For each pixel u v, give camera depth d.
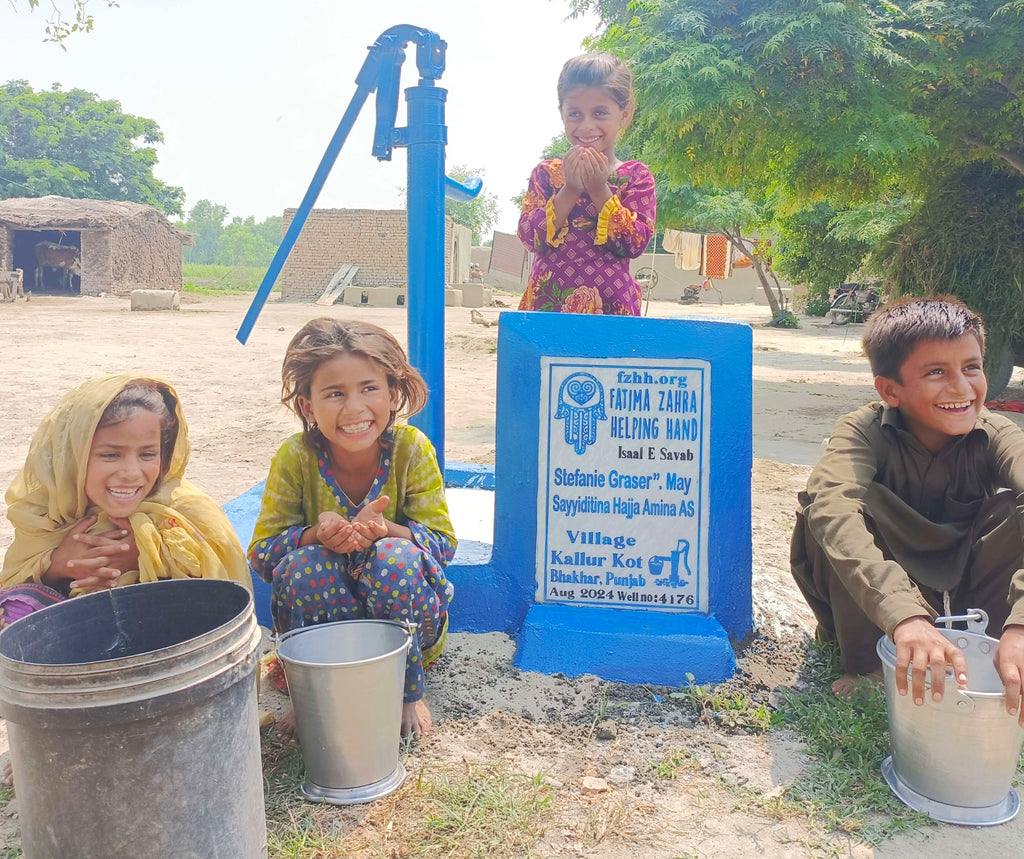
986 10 8.80
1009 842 2.08
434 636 2.55
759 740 2.53
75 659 1.96
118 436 2.28
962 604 2.77
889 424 2.70
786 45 8.17
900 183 10.77
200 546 2.42
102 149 61.31
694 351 3.02
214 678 1.67
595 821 2.12
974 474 2.72
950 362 2.52
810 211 21.22
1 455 6.04
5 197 54.44
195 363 12.05
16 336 14.73
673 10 8.64
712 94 8.20
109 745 1.60
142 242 35.34
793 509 4.97
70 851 1.64
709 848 2.04
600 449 3.05
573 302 3.53
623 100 3.56
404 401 2.57
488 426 7.62
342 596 2.42
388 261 36.06
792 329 24.72
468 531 3.62
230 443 6.66
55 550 2.38
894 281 10.17
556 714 2.64
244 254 127.12
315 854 1.99
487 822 2.09
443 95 3.29
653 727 2.58
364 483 2.61
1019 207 9.51
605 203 3.39
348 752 2.16
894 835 2.10
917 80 8.98
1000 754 2.13
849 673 2.81
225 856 1.75
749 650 3.05
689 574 3.04
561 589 3.09
